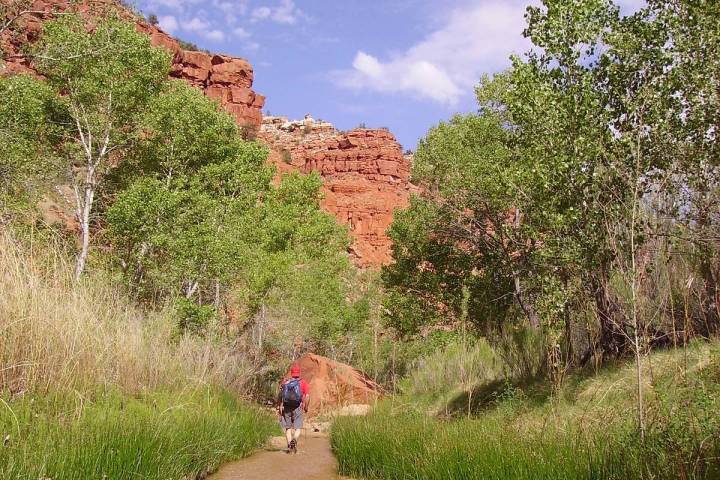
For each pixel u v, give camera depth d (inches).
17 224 425.7
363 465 340.5
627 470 174.7
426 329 1083.9
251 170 1173.7
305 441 526.3
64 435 218.4
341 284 1562.5
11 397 249.4
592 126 320.5
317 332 1236.5
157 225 834.2
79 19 844.6
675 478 157.6
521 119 382.3
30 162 753.6
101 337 340.2
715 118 288.2
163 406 342.6
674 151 289.4
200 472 310.7
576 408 318.0
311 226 1619.1
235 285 983.6
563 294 343.6
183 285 964.0
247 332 971.9
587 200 323.9
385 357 1099.9
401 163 4375.0
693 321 288.5
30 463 184.1
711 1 307.3
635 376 300.4
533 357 467.8
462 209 814.5
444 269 922.1
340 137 4544.8
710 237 250.2
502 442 255.9
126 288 669.9
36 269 297.9
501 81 771.4
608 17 347.3
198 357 477.7
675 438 174.7
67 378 281.6
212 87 3484.3
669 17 316.5
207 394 419.2
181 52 3316.9
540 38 363.6
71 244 666.2
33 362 257.8
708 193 274.1
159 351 417.4
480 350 662.5
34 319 271.4
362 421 454.6
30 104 815.1
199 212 924.6
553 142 351.3
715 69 297.1
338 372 933.8
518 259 558.6
